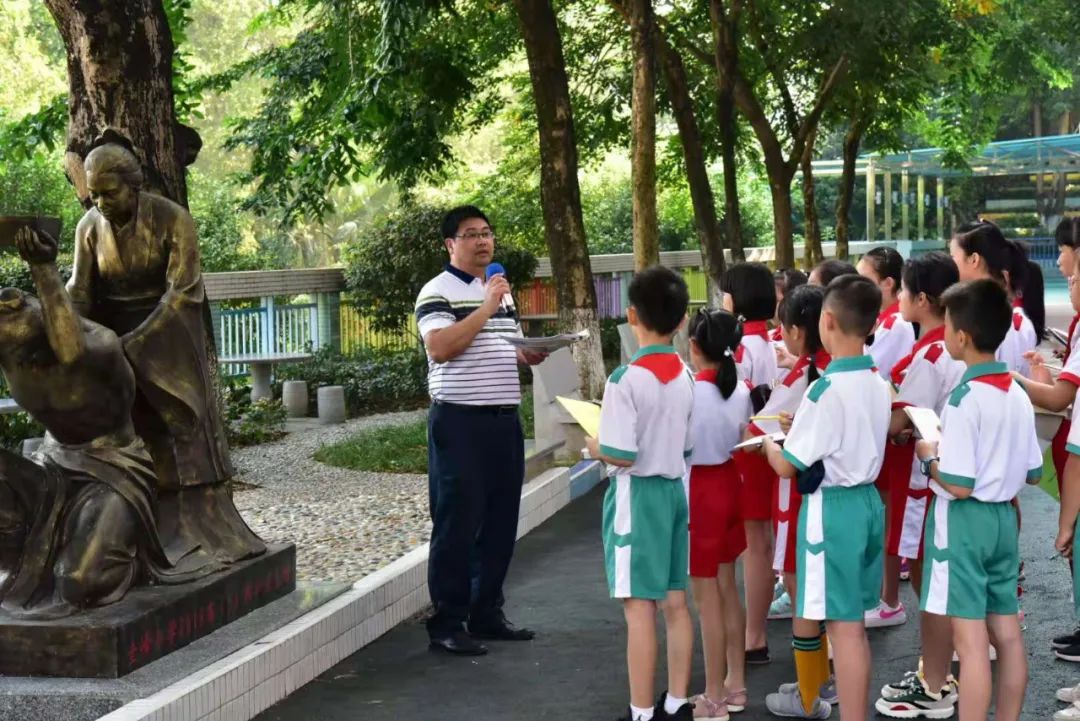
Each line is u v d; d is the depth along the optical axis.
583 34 21.44
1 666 5.21
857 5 17.28
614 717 5.55
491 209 24.56
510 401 6.59
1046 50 23.45
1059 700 5.67
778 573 7.24
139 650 5.28
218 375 8.89
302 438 14.23
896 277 7.16
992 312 4.90
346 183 17.23
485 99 21.33
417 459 12.06
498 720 5.53
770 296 6.83
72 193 22.83
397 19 12.95
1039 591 7.49
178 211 5.98
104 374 5.53
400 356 17.53
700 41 20.97
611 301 25.38
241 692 5.42
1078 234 6.17
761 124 20.45
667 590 5.35
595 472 11.37
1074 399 5.73
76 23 7.86
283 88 16.89
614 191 30.80
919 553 6.39
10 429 12.77
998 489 4.90
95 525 5.40
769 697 5.64
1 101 28.83
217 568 5.96
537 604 7.44
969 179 37.81
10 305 5.40
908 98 21.14
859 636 5.02
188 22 14.66
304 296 20.33
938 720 5.54
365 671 6.21
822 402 5.00
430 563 6.57
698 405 5.62
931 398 6.19
